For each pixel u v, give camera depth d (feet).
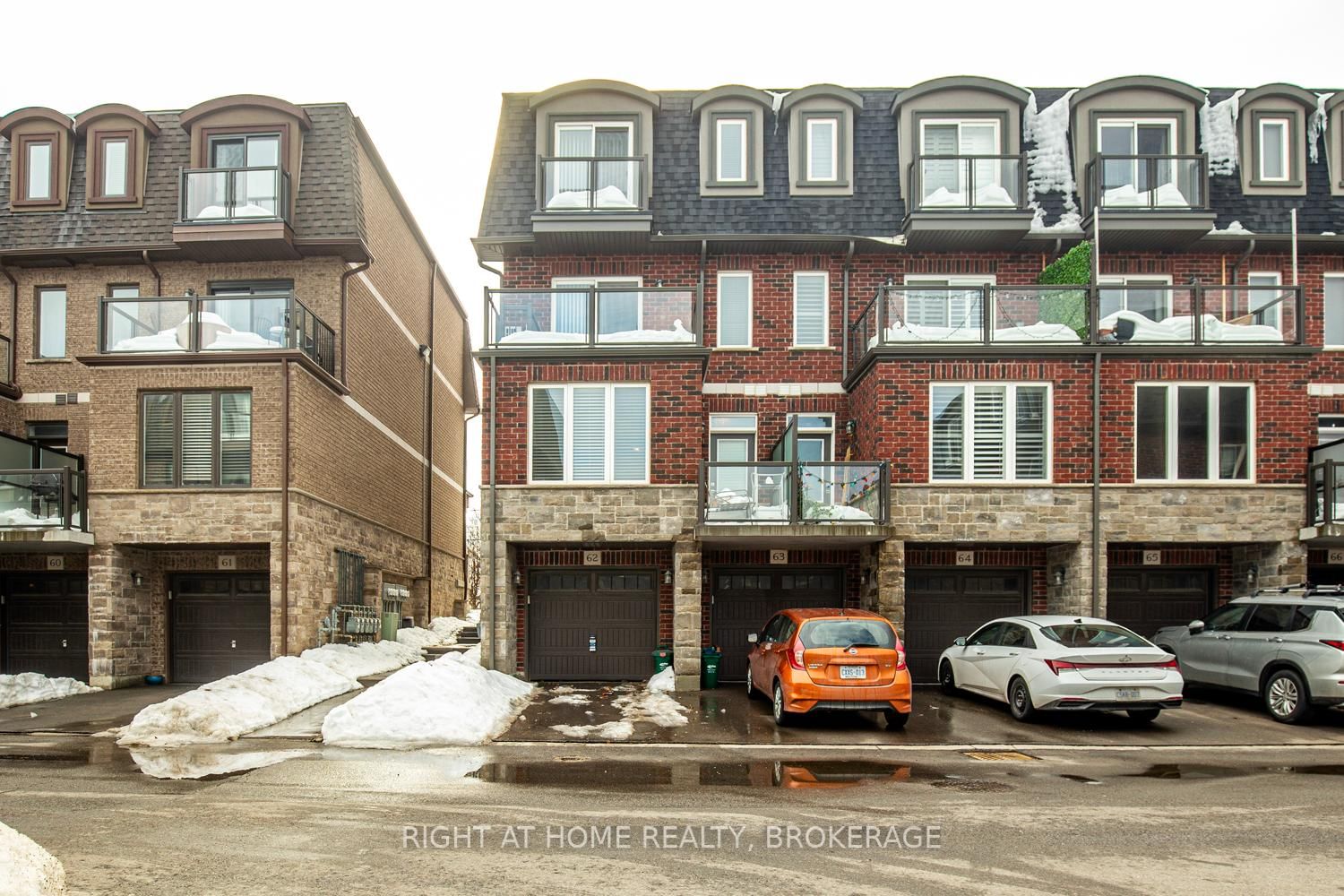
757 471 49.14
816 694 36.19
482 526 51.88
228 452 53.88
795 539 49.80
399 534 76.89
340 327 61.41
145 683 55.77
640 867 18.92
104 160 61.62
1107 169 57.11
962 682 44.83
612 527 50.29
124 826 22.12
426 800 24.82
